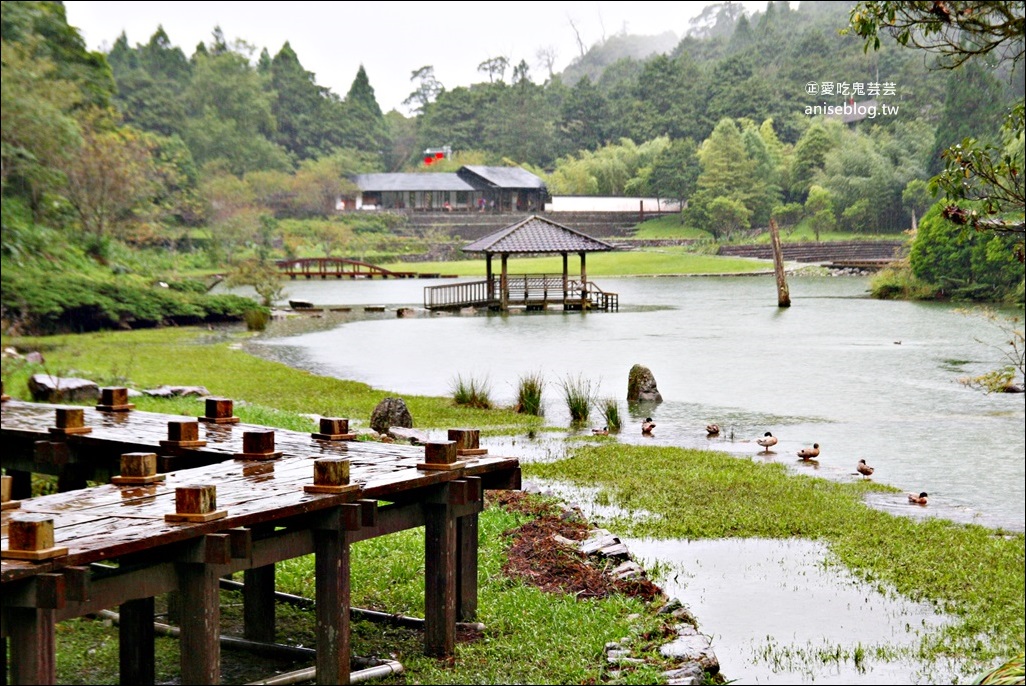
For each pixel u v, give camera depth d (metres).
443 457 5.54
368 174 96.38
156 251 63.00
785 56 58.25
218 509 4.55
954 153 7.80
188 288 41.97
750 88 56.50
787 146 49.53
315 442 6.82
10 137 40.44
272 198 88.81
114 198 45.81
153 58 115.50
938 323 30.59
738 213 54.12
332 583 4.94
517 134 112.38
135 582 4.21
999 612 7.36
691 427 15.93
